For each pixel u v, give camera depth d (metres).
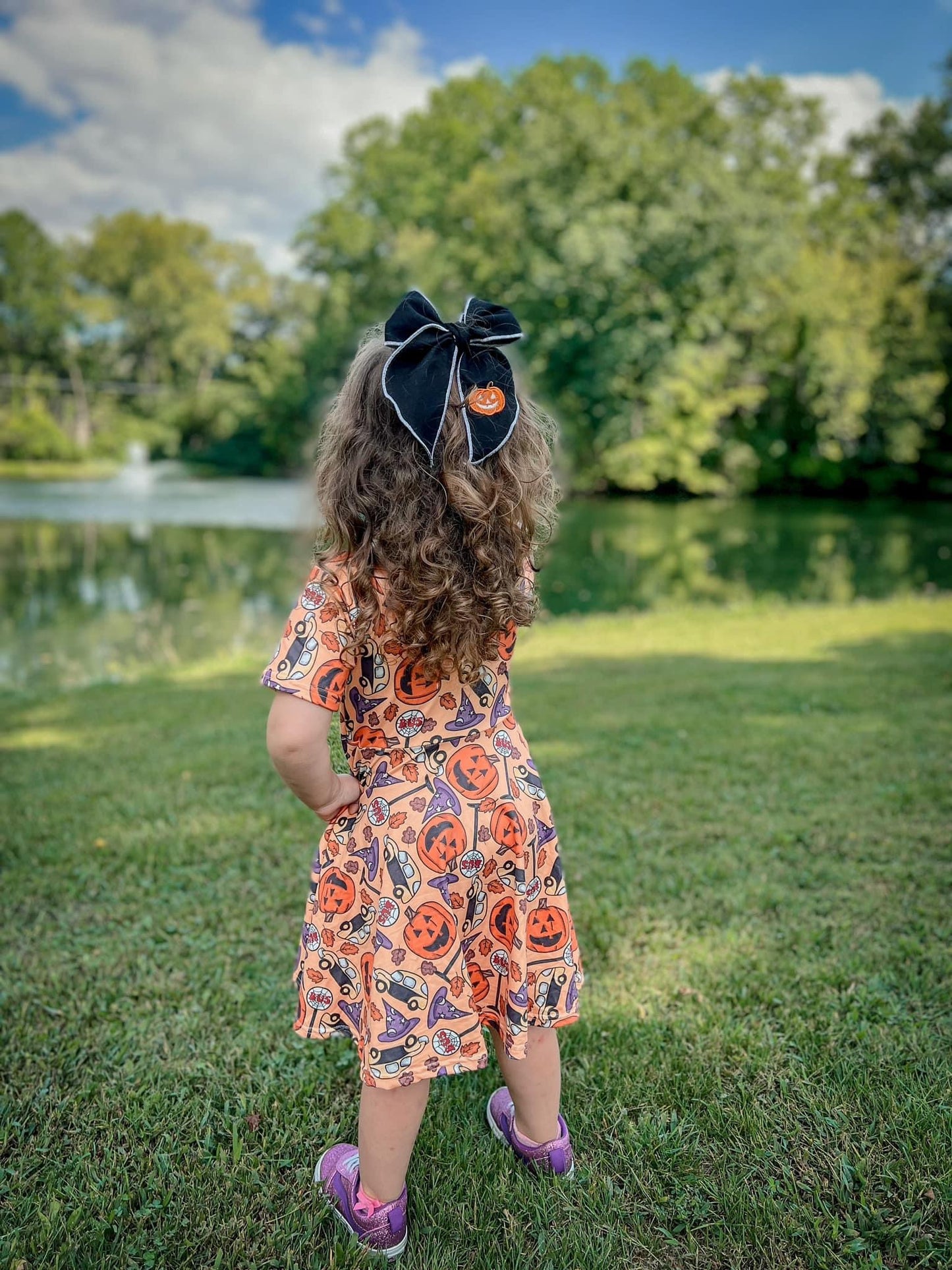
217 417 49.50
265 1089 1.95
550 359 31.34
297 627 1.42
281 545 21.59
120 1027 2.18
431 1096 1.94
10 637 11.21
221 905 2.80
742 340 34.19
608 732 4.87
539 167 29.12
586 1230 1.56
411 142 41.25
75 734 5.43
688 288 30.45
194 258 53.88
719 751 4.39
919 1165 1.67
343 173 42.12
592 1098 1.90
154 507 31.55
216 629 11.84
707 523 24.92
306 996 1.54
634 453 31.53
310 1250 1.54
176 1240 1.56
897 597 12.41
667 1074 1.95
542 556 1.80
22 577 16.86
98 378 52.84
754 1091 1.89
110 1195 1.65
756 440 34.09
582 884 2.91
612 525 24.67
